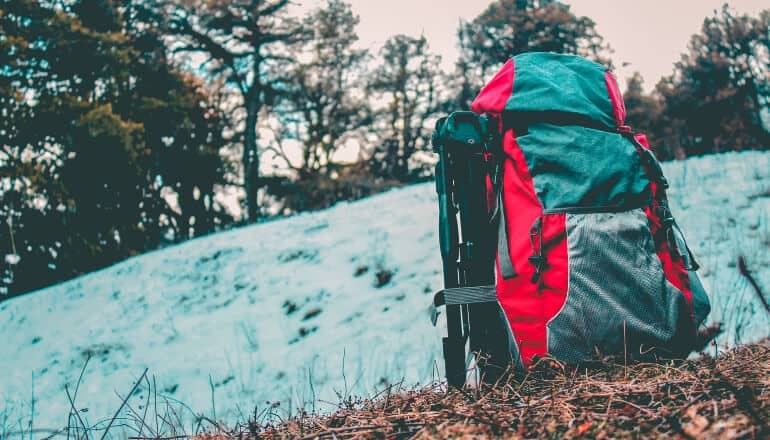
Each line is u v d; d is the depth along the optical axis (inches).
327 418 80.1
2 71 773.9
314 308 301.0
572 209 84.4
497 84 93.3
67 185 761.6
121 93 963.3
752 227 275.4
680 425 55.5
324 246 392.2
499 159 90.4
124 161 816.9
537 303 83.9
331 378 225.3
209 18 1108.5
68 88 845.8
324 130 1380.4
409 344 238.5
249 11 1153.4
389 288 302.2
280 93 1274.6
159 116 1048.8
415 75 1505.9
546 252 84.1
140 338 329.1
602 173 85.2
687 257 88.4
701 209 311.4
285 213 1310.3
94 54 844.0
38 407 272.4
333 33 1294.3
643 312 81.9
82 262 793.6
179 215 1159.0
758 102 1283.2
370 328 263.1
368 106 1477.6
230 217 1314.0
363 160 1460.4
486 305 90.5
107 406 255.9
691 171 384.2
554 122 89.0
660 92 1414.9
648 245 84.3
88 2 910.4
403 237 370.0
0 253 721.0
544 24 1268.5
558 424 61.0
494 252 92.1
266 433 80.9
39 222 747.4
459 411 69.4
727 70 1337.4
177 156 1119.6
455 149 93.3
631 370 79.0
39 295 494.0
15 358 362.3
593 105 90.4
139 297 405.1
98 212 817.5
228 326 311.4
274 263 389.4
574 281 82.6
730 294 206.5
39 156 768.9
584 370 82.2
